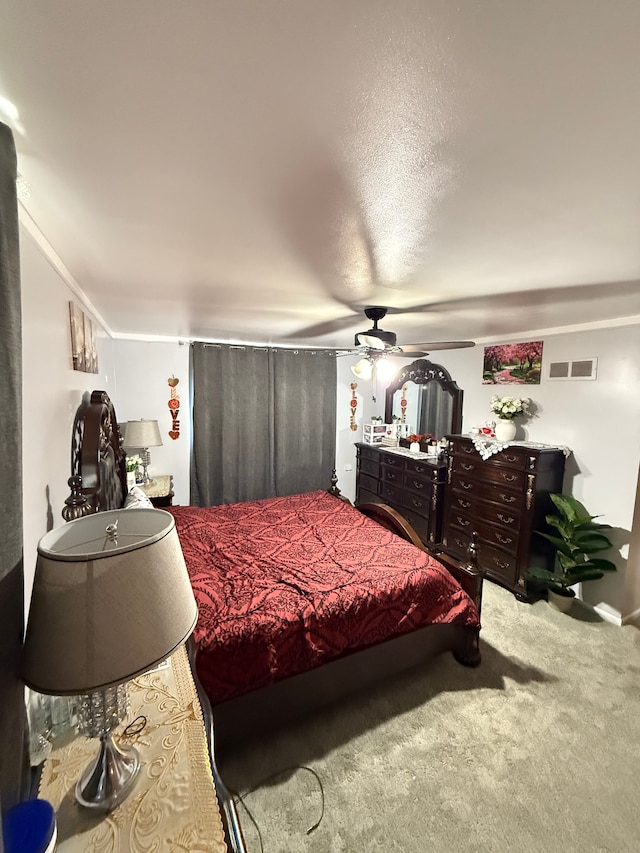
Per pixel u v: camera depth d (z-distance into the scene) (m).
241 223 1.15
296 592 1.98
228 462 4.52
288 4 0.47
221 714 1.67
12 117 0.68
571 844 1.45
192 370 4.34
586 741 1.88
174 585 0.88
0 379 0.65
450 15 0.49
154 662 0.80
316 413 5.00
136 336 4.07
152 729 1.04
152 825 0.81
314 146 0.77
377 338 2.29
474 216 1.09
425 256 1.42
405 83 0.61
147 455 4.19
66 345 1.64
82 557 0.77
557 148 0.77
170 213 1.08
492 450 3.33
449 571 2.46
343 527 2.88
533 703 2.10
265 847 1.43
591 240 1.26
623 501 2.82
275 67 0.58
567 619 2.88
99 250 1.38
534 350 3.37
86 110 0.67
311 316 2.70
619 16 0.48
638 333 2.69
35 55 0.55
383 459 4.71
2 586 0.67
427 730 1.93
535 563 3.13
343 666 1.96
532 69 0.58
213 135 0.74
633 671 2.36
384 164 0.84
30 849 0.62
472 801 1.60
